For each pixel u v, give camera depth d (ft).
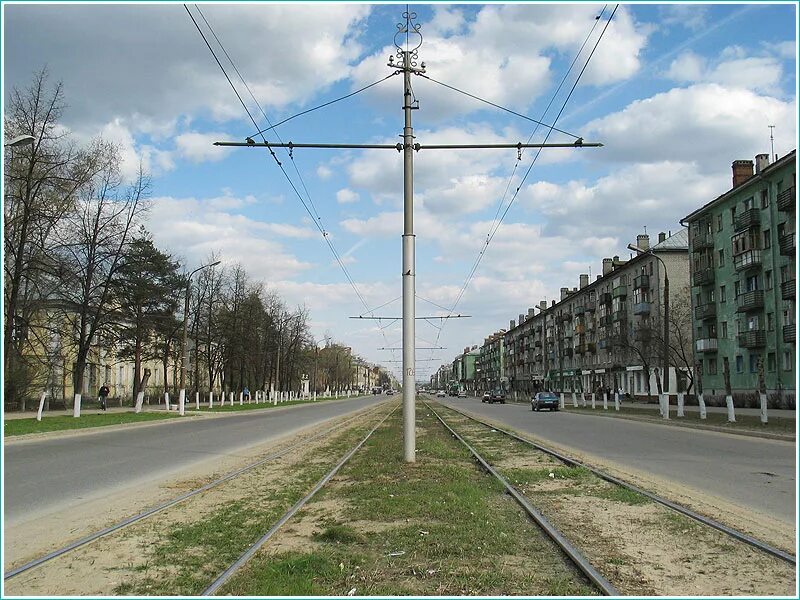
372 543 24.20
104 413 125.39
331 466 48.60
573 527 26.61
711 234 172.04
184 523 28.66
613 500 32.83
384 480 39.96
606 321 249.14
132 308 161.68
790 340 135.03
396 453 54.65
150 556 23.07
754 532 25.25
